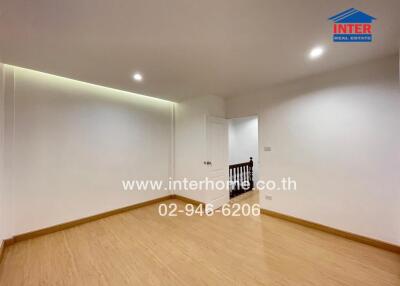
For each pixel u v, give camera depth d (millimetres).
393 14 1548
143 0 1368
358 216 2492
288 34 1825
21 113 2588
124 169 3744
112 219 3344
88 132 3252
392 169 2240
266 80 3059
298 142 3061
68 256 2227
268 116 3457
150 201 4164
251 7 1455
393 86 2227
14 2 1351
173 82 3129
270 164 3441
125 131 3773
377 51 2164
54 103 2885
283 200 3270
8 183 2449
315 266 2027
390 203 2260
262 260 2145
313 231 2820
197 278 1867
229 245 2467
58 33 1743
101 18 1554
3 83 2393
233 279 1850
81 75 2781
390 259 2115
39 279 1852
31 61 2301
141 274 1926
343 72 2590
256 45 2016
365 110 2420
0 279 1850
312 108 2895
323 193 2799
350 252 2268
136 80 3016
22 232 2578
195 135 4090
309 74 2822
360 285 1754
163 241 2572
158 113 4371
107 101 3514
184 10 1479
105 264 2084
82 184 3166
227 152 4270
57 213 2891
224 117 4191
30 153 2656
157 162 4328
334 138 2682
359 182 2479
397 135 2207
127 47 2016
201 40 1907
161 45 1987
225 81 3096
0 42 1867
